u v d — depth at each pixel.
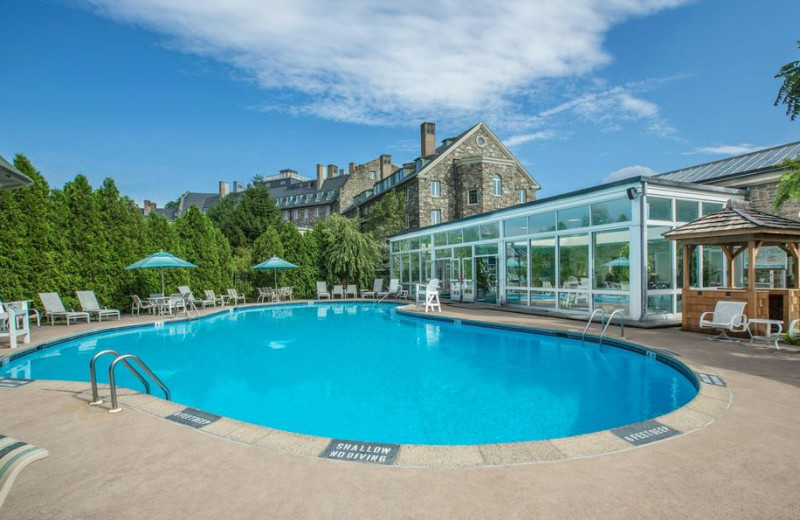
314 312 16.12
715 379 4.94
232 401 5.50
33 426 3.68
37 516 2.31
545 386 5.96
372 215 29.34
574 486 2.58
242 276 21.00
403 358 7.90
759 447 3.14
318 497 2.48
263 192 35.31
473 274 16.34
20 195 11.12
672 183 10.17
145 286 14.64
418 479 2.69
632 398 5.38
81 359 8.09
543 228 12.76
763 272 10.87
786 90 6.18
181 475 2.77
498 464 2.89
